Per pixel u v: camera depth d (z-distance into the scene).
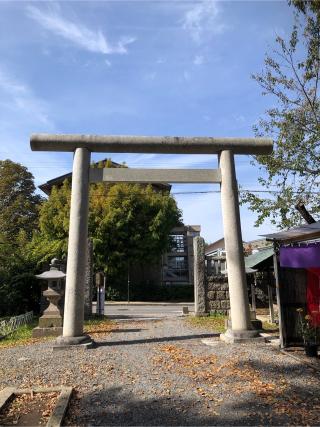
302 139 13.00
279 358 7.39
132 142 9.61
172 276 32.41
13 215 32.12
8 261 15.30
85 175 9.48
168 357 7.61
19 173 34.09
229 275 9.44
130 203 27.30
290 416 4.71
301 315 8.41
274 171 13.28
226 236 9.59
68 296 8.91
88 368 6.91
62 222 26.03
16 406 5.21
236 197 9.78
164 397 5.42
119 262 26.44
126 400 5.34
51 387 5.84
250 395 5.42
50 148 9.60
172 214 28.52
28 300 15.22
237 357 7.47
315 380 6.03
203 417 4.74
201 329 11.25
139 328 11.80
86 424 4.62
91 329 11.64
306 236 7.75
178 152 9.91
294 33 12.47
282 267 8.59
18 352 8.48
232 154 9.96
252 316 12.15
